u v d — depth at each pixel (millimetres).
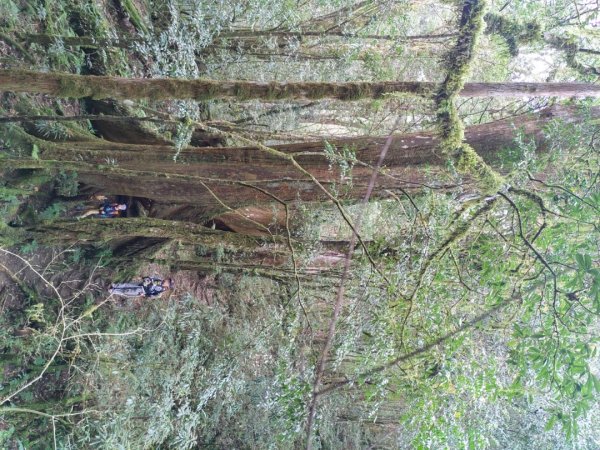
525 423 9781
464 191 6172
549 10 8336
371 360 7020
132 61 9391
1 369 6945
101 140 7336
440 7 9898
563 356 4910
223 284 11680
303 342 9359
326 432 12055
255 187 6348
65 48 7703
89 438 7355
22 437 7133
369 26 9805
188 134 6285
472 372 6590
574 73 8133
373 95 4598
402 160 6168
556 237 5660
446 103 4598
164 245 9117
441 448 6145
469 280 6805
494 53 8836
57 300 7758
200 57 10648
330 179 6594
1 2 6605
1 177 6582
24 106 6617
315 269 8820
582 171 6176
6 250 6551
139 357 9281
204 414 10055
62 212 7527
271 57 10828
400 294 6633
